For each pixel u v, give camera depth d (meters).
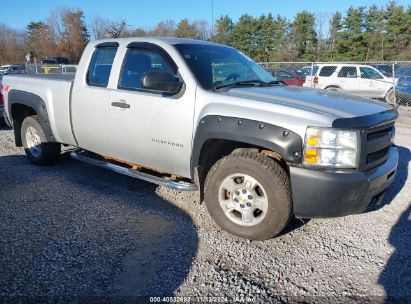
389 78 15.66
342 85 16.53
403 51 51.09
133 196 4.73
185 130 3.79
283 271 3.16
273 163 3.38
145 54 4.27
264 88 4.00
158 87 3.73
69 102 4.95
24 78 5.78
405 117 11.91
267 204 3.41
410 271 3.14
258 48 59.56
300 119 3.18
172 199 4.63
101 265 3.19
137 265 3.20
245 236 3.59
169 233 3.76
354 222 4.03
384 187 3.55
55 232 3.76
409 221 4.05
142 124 4.13
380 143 3.45
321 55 54.62
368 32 50.97
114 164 4.80
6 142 7.87
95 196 4.72
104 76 4.63
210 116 3.57
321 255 3.40
